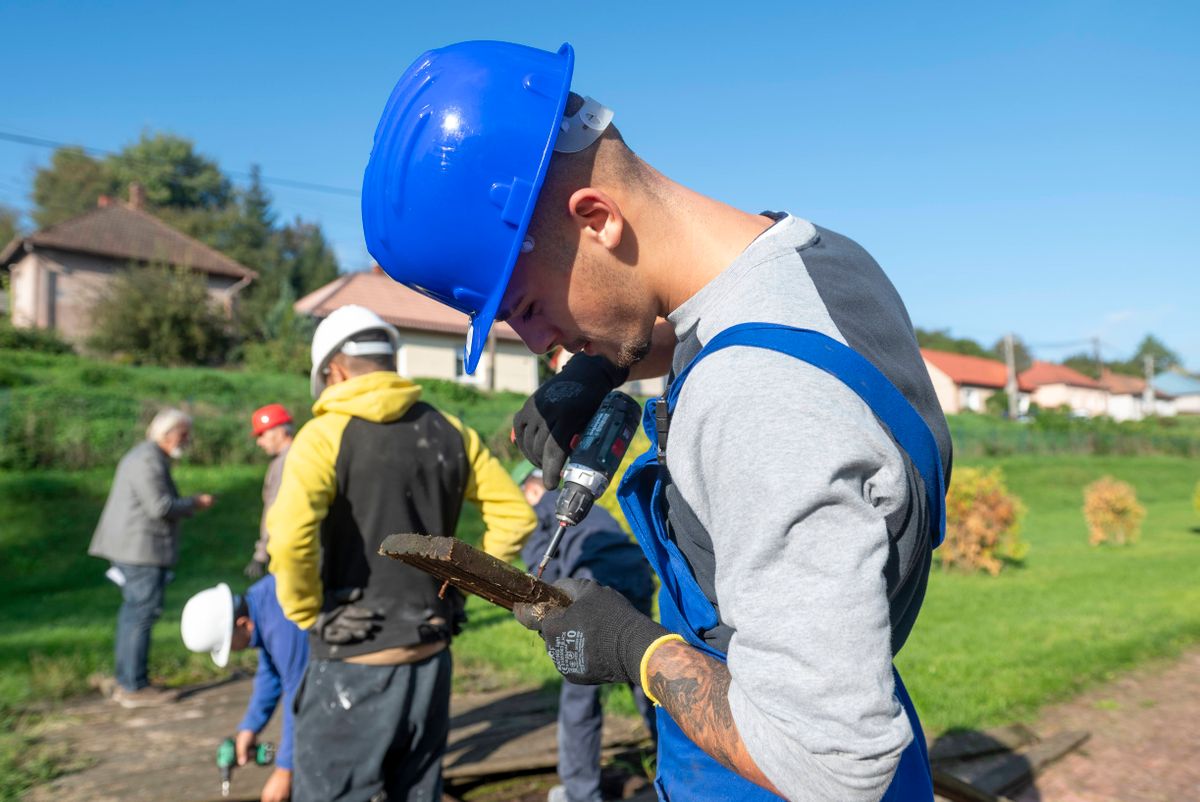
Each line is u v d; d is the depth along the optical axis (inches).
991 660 261.6
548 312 53.6
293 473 114.0
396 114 56.4
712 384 44.8
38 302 1413.6
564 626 53.1
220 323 1403.8
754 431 42.2
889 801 53.0
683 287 52.9
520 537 135.3
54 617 351.6
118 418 693.3
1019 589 418.6
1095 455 1304.1
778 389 42.9
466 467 129.3
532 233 51.8
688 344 52.2
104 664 257.8
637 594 173.0
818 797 39.8
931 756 181.6
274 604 148.6
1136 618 335.3
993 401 2241.6
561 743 165.9
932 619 337.1
